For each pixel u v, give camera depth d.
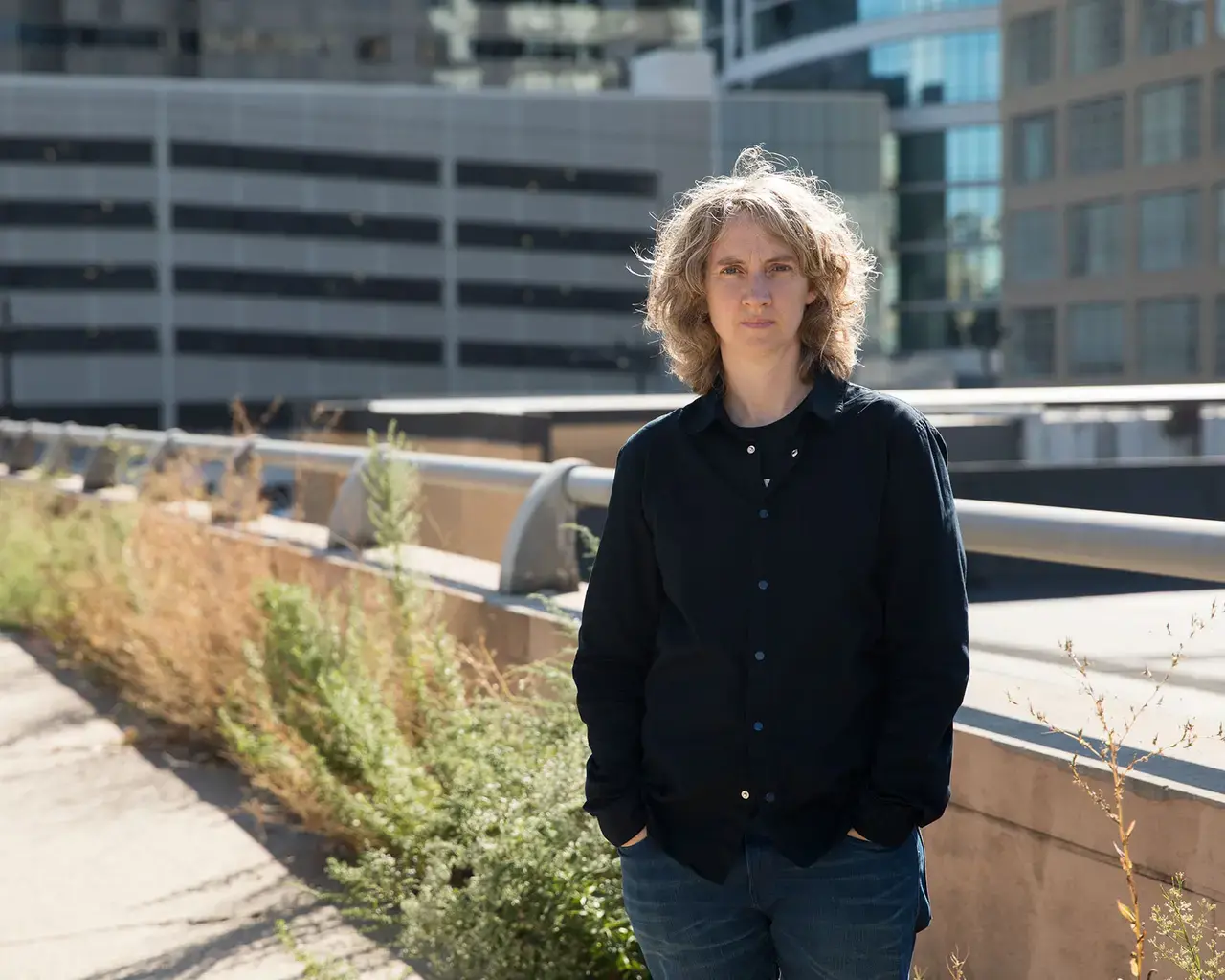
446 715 4.15
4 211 73.69
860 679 1.93
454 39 89.19
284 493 9.24
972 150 86.25
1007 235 60.25
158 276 75.69
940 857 2.85
